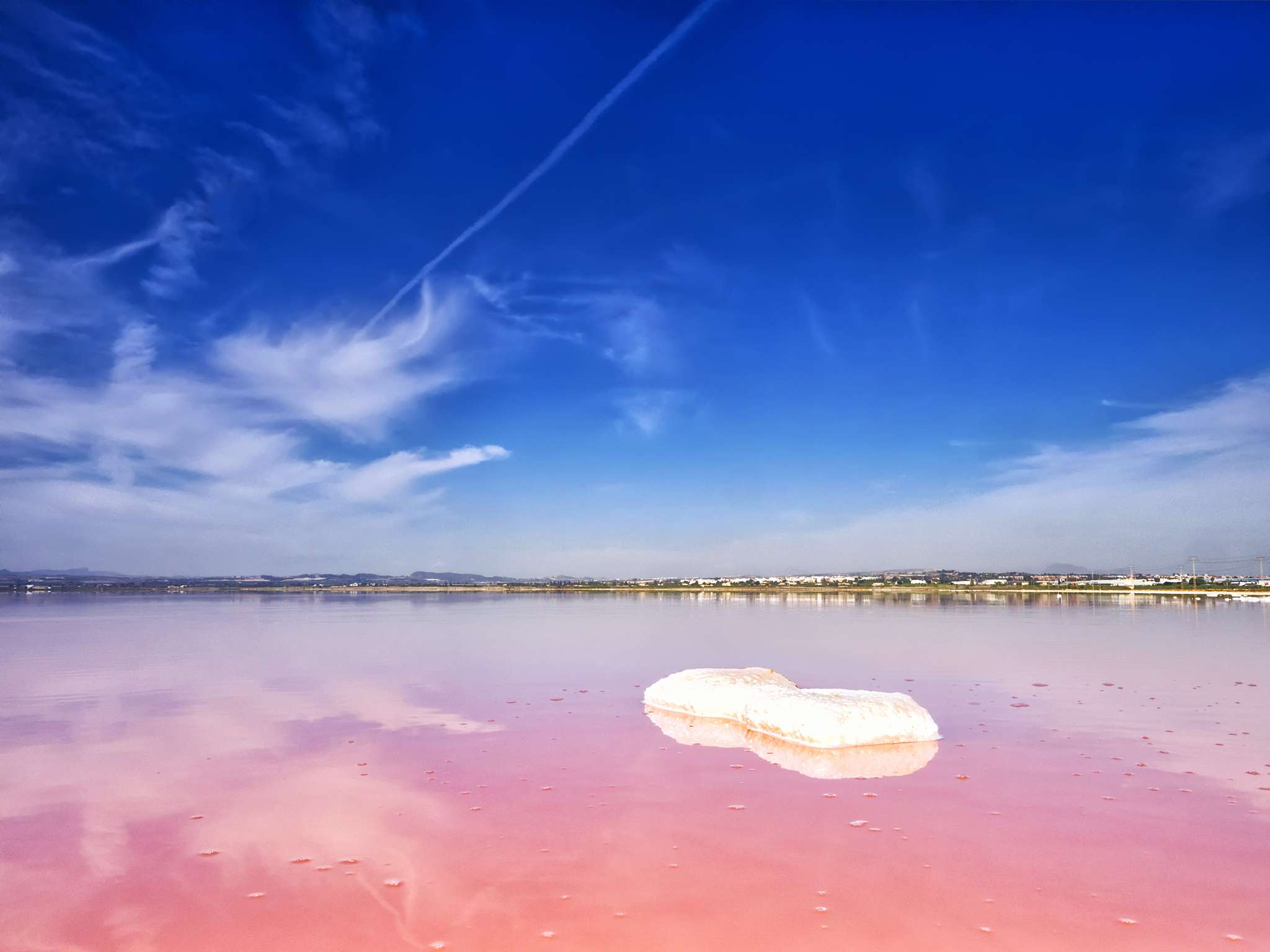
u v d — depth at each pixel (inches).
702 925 178.9
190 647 778.8
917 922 179.8
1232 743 349.1
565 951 167.6
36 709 440.8
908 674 575.8
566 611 1592.0
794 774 302.5
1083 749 340.2
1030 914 183.8
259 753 338.0
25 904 193.0
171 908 190.1
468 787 286.2
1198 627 1041.5
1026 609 1631.4
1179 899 191.6
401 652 733.3
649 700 446.3
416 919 182.9
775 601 2245.3
